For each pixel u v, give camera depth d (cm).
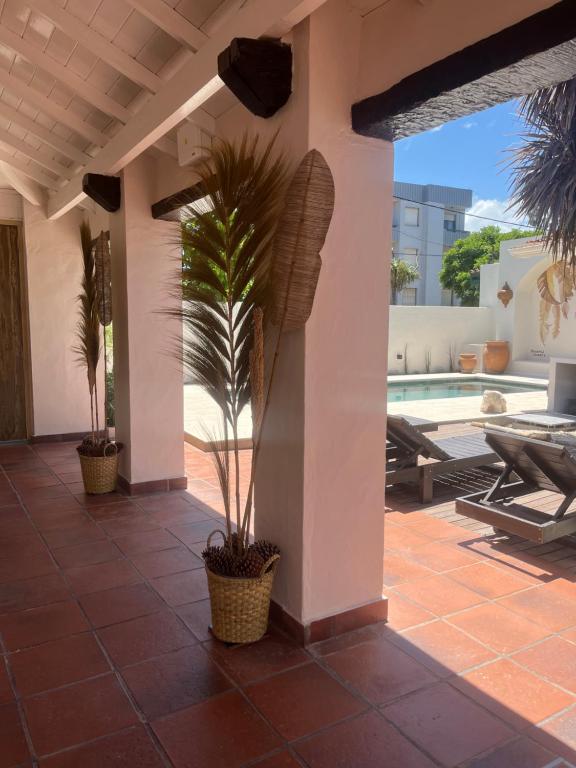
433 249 3244
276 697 237
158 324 512
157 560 377
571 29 170
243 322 275
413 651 271
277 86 255
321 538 276
